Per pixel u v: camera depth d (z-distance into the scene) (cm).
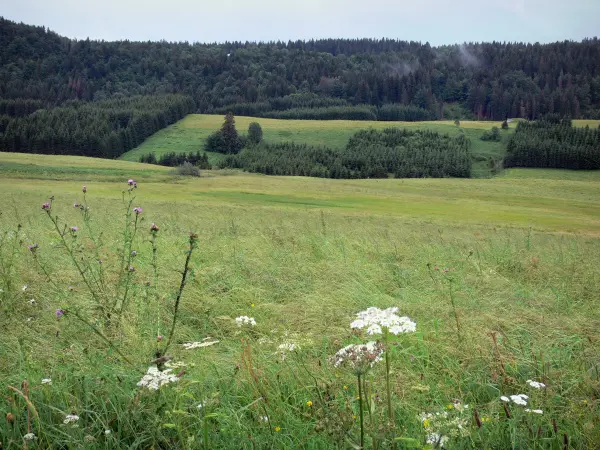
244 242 1066
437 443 270
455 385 387
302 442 295
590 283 802
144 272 684
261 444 300
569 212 7231
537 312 599
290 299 652
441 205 7369
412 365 419
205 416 282
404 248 1114
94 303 496
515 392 371
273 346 459
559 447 300
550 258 1070
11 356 402
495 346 425
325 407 291
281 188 8969
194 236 387
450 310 579
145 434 305
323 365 395
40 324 486
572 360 446
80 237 964
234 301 620
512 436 304
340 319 544
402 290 700
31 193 4322
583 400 355
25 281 630
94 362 379
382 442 277
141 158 19488
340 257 938
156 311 529
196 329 526
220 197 6531
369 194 8712
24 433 309
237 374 378
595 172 18050
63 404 333
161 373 304
